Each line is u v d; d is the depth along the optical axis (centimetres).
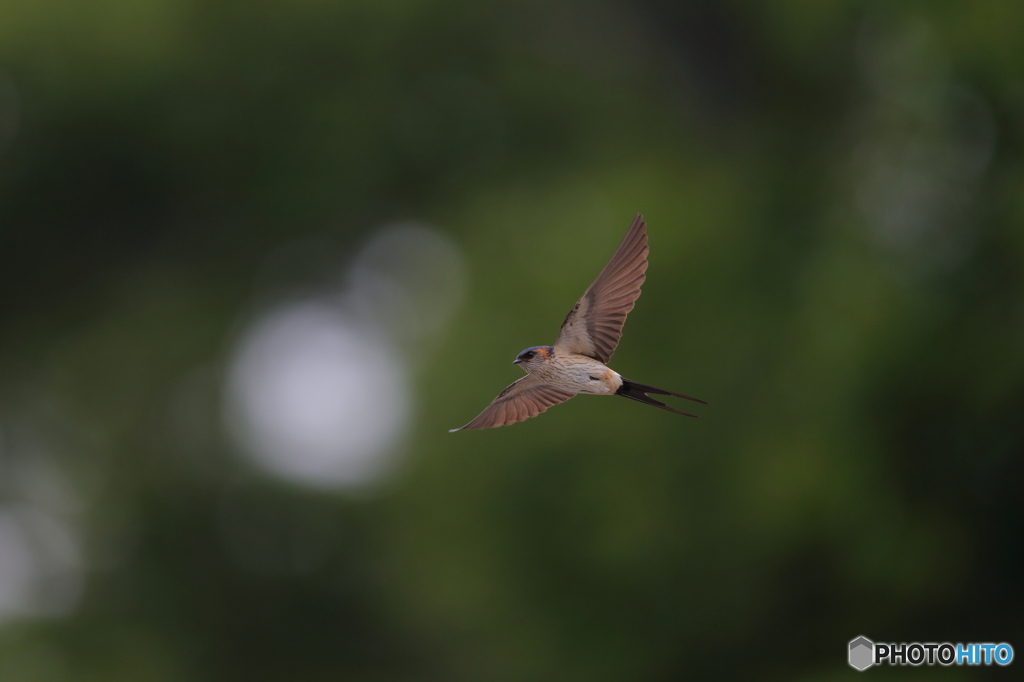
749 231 1517
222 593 2077
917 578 1289
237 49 2162
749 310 1437
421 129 2286
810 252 1458
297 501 2103
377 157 2281
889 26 1502
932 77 1396
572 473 1413
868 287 1339
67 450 2286
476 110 2302
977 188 1326
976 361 1242
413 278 2403
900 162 1414
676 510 1366
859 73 1603
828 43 1623
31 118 2081
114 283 2341
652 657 1382
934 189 1362
